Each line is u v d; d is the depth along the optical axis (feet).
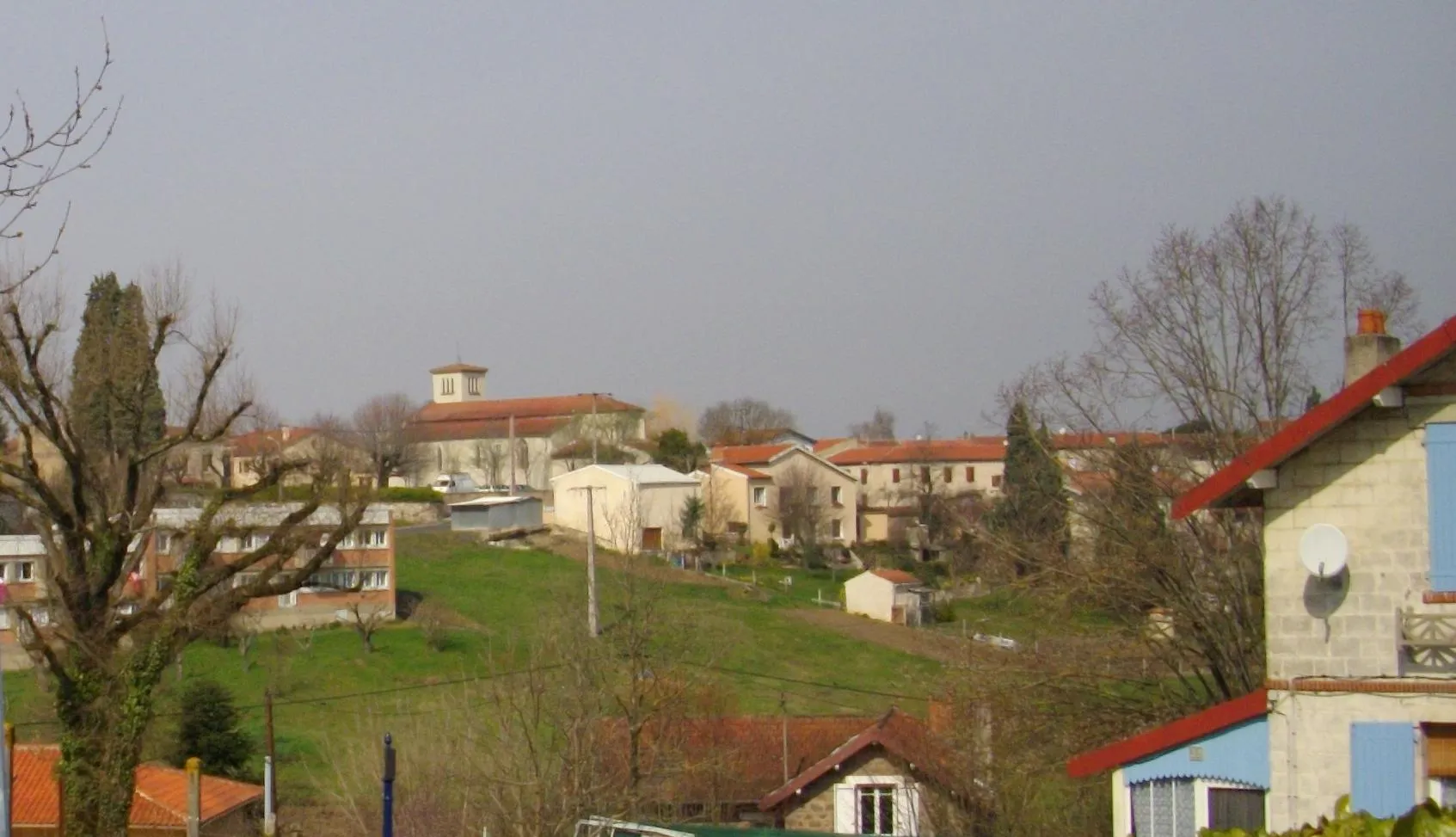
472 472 359.66
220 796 109.81
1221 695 71.56
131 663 80.18
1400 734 41.98
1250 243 94.53
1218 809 44.65
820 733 104.58
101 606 80.28
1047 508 79.20
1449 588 41.70
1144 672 74.23
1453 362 42.06
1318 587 43.11
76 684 79.10
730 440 406.41
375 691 150.71
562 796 72.43
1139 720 71.56
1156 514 74.23
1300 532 43.39
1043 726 73.20
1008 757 74.08
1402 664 42.22
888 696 144.05
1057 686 73.67
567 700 78.38
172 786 110.42
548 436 354.54
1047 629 76.13
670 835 68.23
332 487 119.75
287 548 84.48
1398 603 42.24
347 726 136.77
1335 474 43.14
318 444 246.47
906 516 289.53
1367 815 29.12
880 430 460.55
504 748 76.33
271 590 83.41
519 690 82.53
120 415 89.30
